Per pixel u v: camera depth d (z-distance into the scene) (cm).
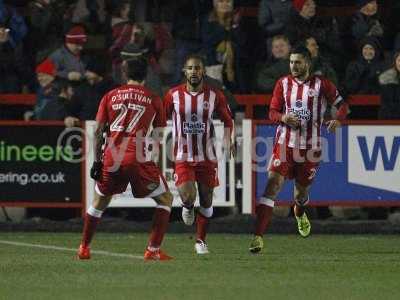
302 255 3631
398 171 4444
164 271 3162
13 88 4919
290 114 3666
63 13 5222
